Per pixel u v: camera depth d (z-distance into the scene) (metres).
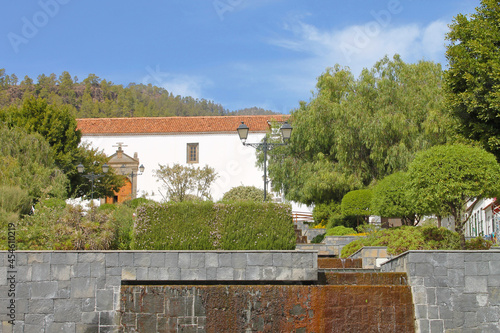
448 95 18.50
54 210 16.09
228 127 45.81
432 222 21.41
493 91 16.88
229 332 11.33
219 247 13.19
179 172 25.25
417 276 11.32
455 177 13.44
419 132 25.83
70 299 11.46
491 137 17.12
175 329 11.33
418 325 11.12
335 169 27.14
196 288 11.44
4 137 27.62
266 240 13.26
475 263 11.25
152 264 11.63
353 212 23.59
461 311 11.15
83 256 11.59
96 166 38.50
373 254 16.20
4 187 18.31
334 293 11.45
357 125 26.00
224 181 45.06
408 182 14.59
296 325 11.38
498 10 17.69
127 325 11.38
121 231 15.88
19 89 102.81
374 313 11.34
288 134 18.22
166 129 46.16
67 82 104.50
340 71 28.81
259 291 11.45
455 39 18.39
